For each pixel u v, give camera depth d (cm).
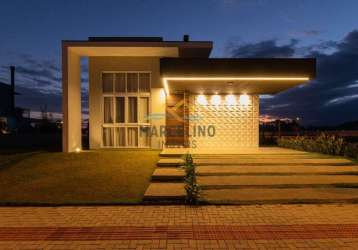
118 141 1412
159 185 823
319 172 935
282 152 1225
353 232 529
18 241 496
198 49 1268
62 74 1236
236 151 1266
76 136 1338
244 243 486
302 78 1128
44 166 1041
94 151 1304
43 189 811
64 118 1242
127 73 1408
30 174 954
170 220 591
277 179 870
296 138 1461
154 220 591
